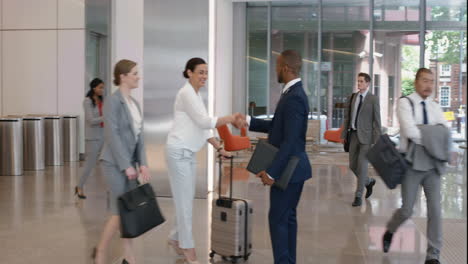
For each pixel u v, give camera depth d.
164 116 8.09
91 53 14.16
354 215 7.07
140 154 4.45
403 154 4.68
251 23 18.88
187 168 4.64
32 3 13.83
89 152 7.87
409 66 17.98
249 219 4.92
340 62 18.34
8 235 5.86
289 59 4.07
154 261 4.90
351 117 7.69
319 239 5.80
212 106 8.48
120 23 11.66
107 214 6.96
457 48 17.62
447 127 4.57
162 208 7.29
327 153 16.20
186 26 8.00
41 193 8.59
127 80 4.37
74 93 13.81
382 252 5.30
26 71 13.92
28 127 11.68
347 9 18.20
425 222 6.66
